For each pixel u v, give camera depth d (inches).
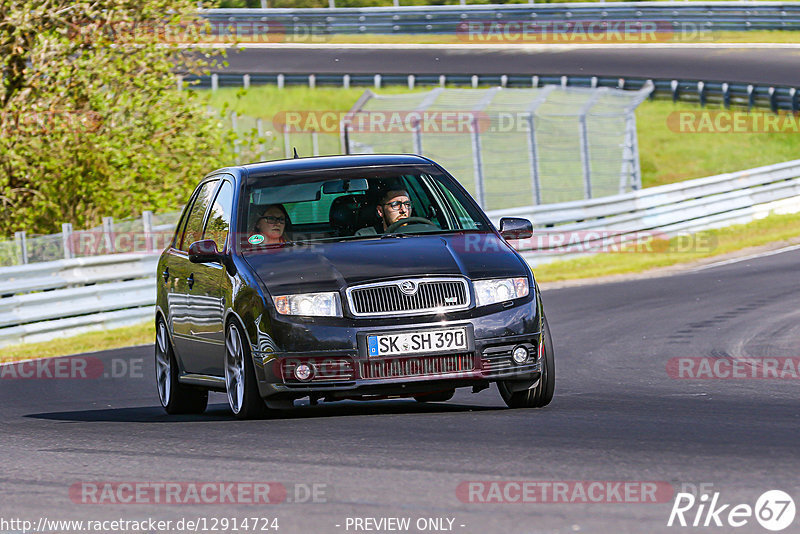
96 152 3206.2
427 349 1019.9
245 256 1110.4
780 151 5669.3
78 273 2485.2
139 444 964.6
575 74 6437.0
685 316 2070.6
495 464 789.2
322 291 1027.9
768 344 1697.8
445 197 1192.8
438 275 1038.4
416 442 891.4
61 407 1424.7
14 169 3206.2
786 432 905.5
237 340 1081.4
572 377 1451.8
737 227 3737.7
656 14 7347.4
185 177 3356.3
